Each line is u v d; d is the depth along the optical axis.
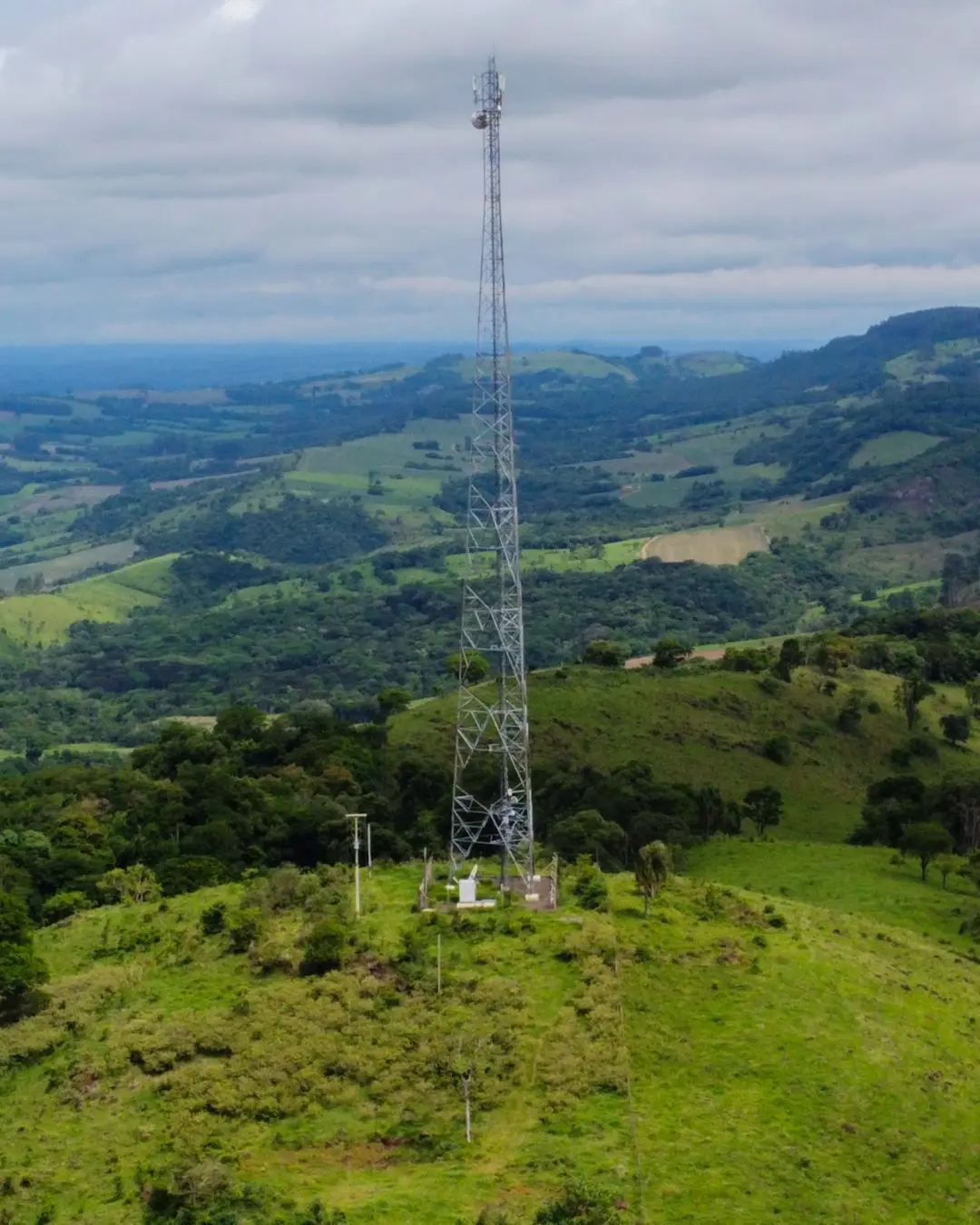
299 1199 51.59
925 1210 53.03
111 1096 60.19
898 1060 62.94
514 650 82.44
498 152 77.56
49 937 82.69
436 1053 60.91
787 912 81.88
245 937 74.12
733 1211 50.81
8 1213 51.84
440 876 84.12
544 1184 51.91
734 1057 61.34
